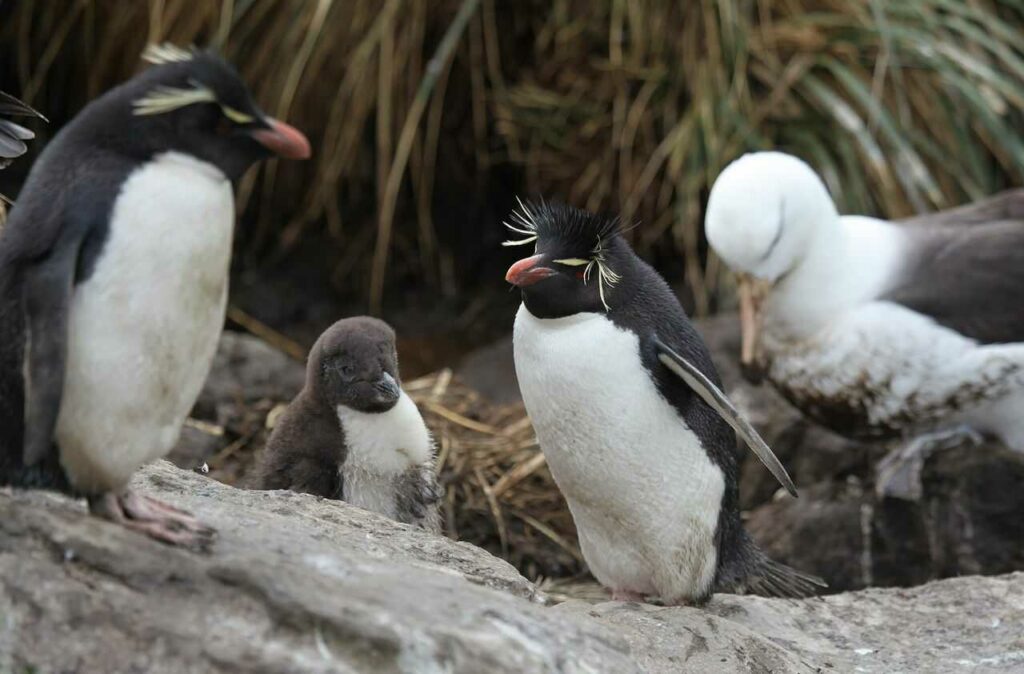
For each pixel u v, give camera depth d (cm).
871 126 1767
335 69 1795
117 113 605
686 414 854
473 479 1330
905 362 1221
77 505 695
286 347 1745
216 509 757
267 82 1781
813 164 1741
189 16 1770
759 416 1417
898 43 1786
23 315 594
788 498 1346
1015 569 1249
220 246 612
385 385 977
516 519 1318
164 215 594
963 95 1792
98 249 590
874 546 1272
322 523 786
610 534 896
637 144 1794
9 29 1841
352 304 1831
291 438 1015
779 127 1772
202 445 1295
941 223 1310
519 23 1845
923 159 1788
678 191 1755
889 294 1230
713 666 784
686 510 869
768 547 1289
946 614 960
